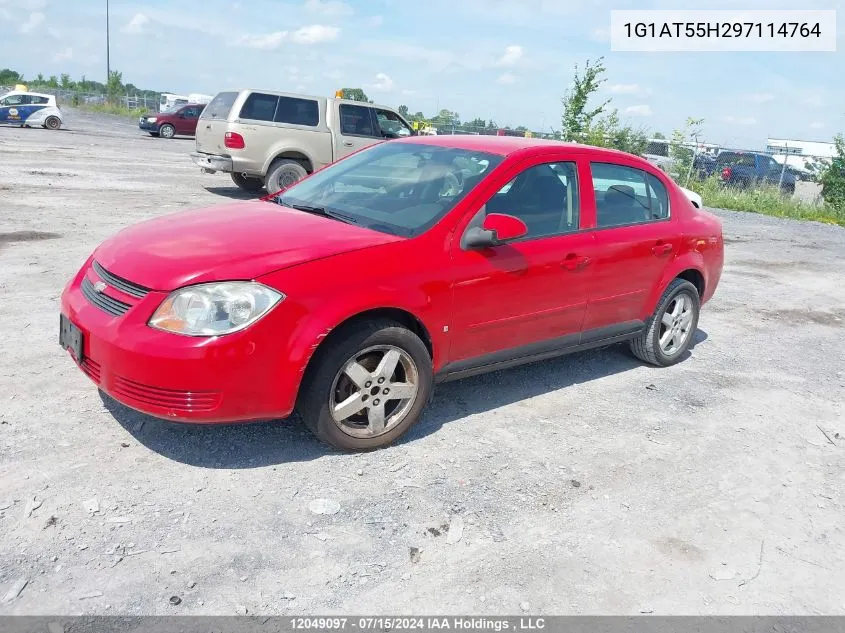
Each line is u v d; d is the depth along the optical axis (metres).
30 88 52.28
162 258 3.50
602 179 4.98
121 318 3.35
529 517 3.42
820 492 3.96
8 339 4.96
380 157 4.97
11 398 4.06
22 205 10.38
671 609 2.88
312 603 2.71
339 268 3.57
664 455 4.20
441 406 4.57
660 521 3.50
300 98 13.08
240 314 3.29
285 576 2.84
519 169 4.43
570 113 20.86
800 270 10.72
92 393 4.22
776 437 4.63
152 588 2.70
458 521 3.32
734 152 21.25
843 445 4.61
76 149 20.30
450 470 3.77
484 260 4.11
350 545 3.07
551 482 3.76
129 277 3.44
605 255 4.83
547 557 3.13
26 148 19.03
